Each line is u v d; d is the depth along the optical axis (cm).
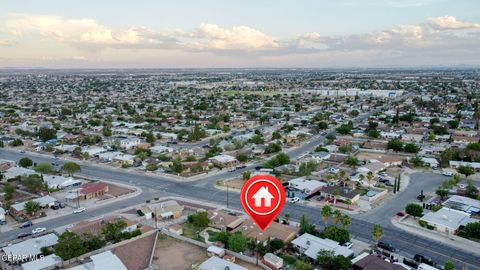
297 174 16550
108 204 13325
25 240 10312
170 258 9494
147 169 17400
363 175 15525
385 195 14112
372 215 12181
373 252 9712
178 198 13862
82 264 8819
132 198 13925
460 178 16062
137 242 10350
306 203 13300
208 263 8788
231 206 13000
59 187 14862
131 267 8994
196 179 16200
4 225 11569
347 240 10012
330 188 13925
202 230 11162
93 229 10638
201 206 13050
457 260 9356
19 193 14262
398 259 9331
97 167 18150
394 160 18362
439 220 11138
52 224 11625
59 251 9106
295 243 9781
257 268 9038
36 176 14650
